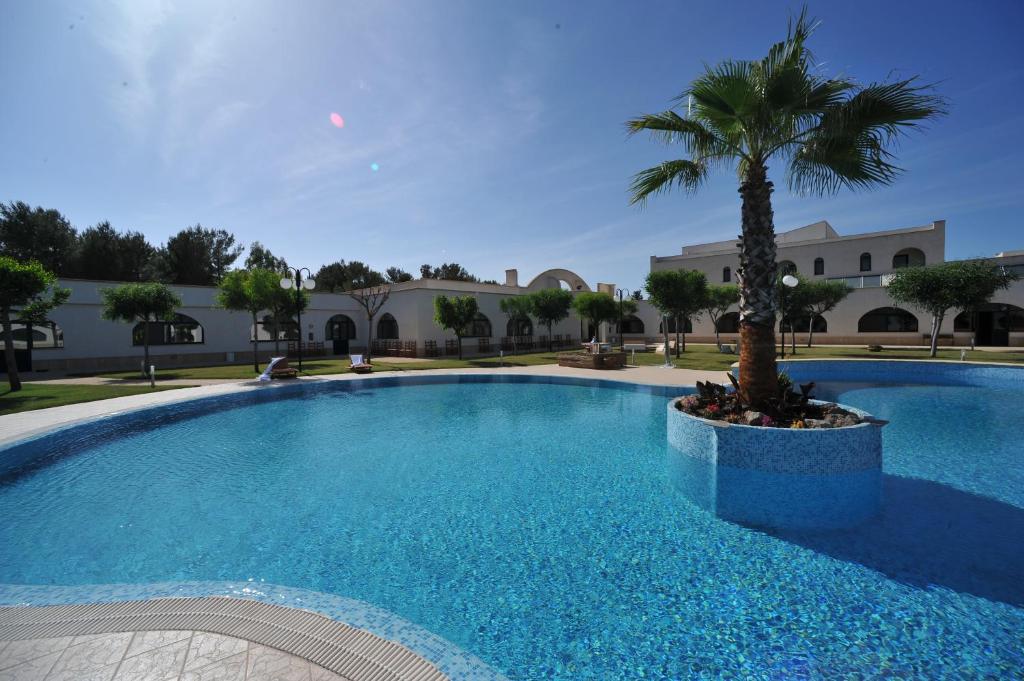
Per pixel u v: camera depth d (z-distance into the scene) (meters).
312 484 5.78
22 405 9.64
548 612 3.17
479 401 11.71
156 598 2.87
